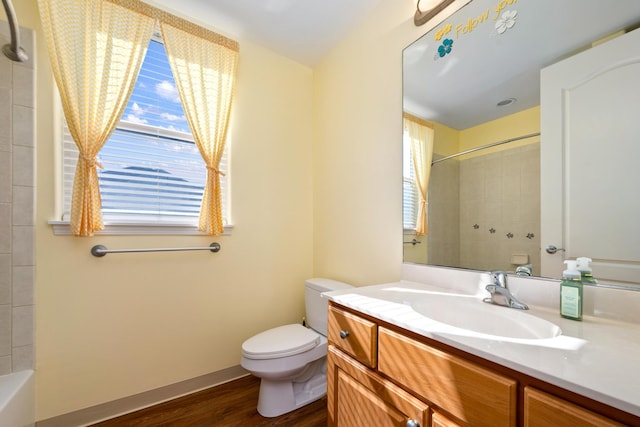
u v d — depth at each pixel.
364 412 0.94
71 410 1.36
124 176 1.55
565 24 0.92
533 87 1.00
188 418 1.45
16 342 1.25
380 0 1.61
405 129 1.47
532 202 1.00
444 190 1.28
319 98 2.19
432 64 1.34
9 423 1.08
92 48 1.38
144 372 1.55
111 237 1.47
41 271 1.31
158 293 1.59
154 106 1.65
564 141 0.92
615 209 0.81
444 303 1.04
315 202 2.21
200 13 1.68
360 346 0.97
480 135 1.16
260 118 1.99
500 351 0.60
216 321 1.78
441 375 0.71
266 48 2.03
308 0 1.58
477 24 1.17
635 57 0.78
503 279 1.01
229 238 1.84
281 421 1.43
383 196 1.60
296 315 2.12
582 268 0.83
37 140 1.32
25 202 1.28
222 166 1.85
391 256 1.54
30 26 1.31
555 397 0.52
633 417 0.43
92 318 1.42
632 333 0.70
